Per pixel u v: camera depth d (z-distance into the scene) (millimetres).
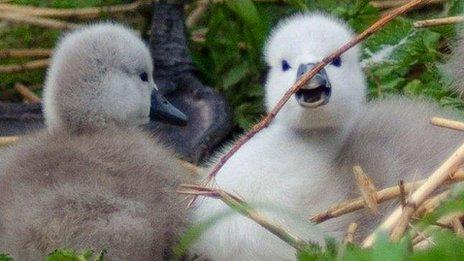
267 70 14781
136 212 11156
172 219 11508
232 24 15133
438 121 11125
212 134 14000
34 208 11180
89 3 15797
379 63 13617
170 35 14867
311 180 11156
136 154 12195
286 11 15258
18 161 12078
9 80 15492
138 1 15469
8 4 15797
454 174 10281
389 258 8773
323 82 11008
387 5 15414
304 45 11438
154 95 13664
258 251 10883
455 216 10070
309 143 11453
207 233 11086
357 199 10781
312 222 10742
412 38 13719
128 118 13266
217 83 15086
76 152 12047
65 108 12938
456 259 8820
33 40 15758
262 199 11078
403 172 11375
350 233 10445
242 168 11242
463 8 13625
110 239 10805
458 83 12898
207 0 15688
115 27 13453
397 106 12328
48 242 10883
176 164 12547
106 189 11352
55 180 11570
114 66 13133
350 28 12898
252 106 14672
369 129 11797
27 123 14234
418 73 14000
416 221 10234
